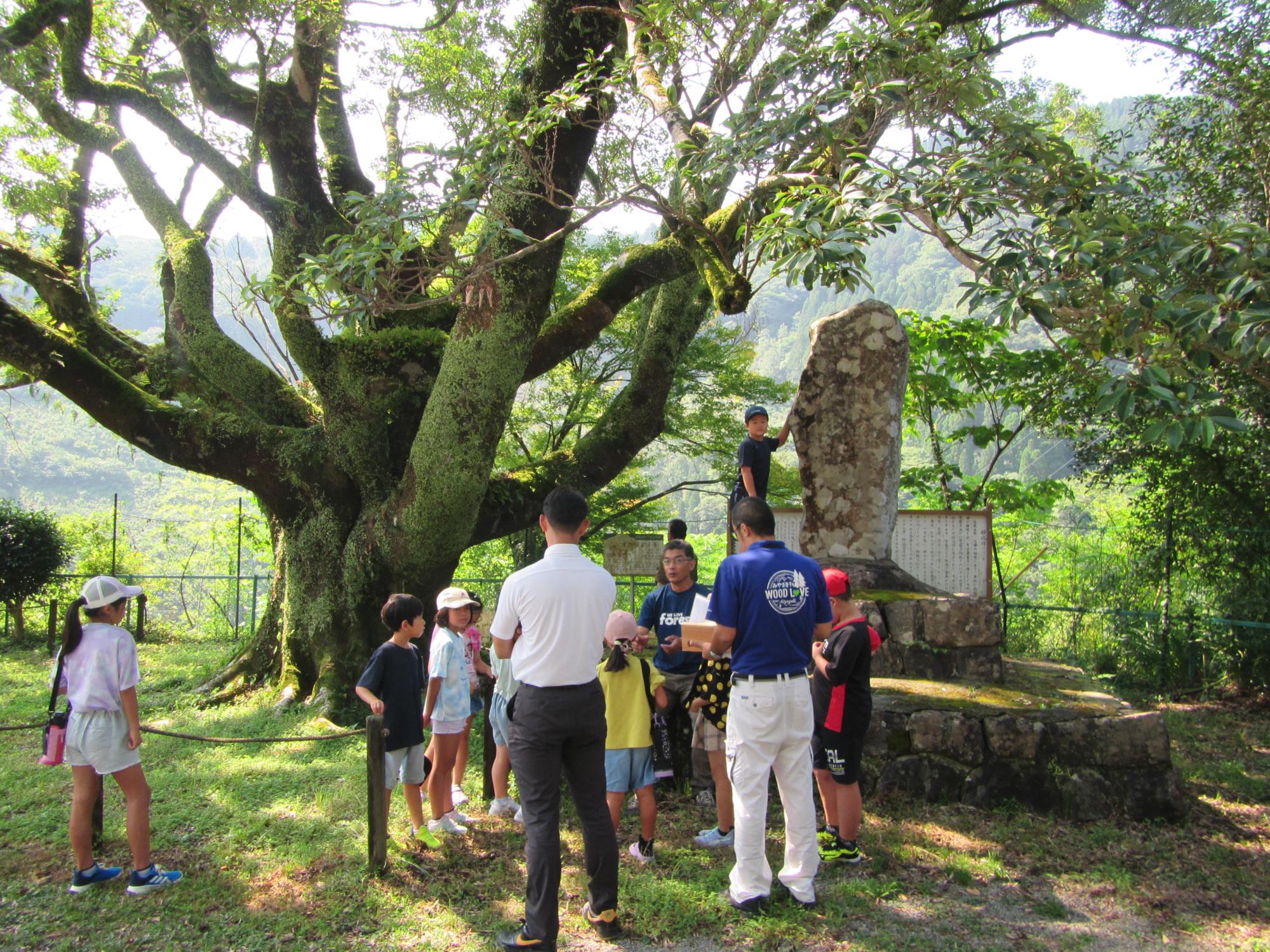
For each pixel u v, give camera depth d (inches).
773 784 232.1
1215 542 378.3
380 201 229.5
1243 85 342.3
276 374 374.9
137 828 175.0
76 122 386.6
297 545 343.6
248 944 158.4
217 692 346.6
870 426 279.0
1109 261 168.9
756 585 165.8
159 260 419.8
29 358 326.0
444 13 408.2
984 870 186.9
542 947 148.3
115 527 558.6
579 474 392.8
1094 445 416.2
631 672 193.5
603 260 526.6
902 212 184.9
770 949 156.3
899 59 217.8
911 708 228.8
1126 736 218.8
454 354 289.9
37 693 362.6
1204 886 182.5
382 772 184.5
